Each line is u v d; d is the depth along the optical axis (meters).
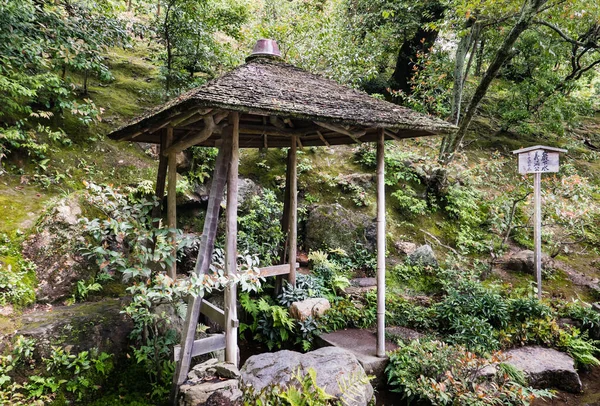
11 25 5.34
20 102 6.21
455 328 5.34
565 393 4.69
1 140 5.50
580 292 7.36
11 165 5.61
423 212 8.73
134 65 9.68
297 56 8.82
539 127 12.30
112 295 4.77
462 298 5.84
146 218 4.04
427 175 9.16
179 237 3.82
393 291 6.61
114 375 3.74
